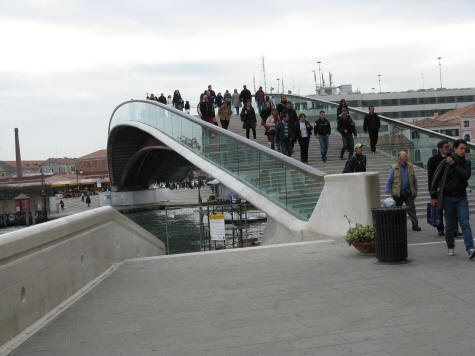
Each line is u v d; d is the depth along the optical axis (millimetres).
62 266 6191
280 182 13305
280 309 5238
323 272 7074
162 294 6305
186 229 32188
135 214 55000
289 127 16734
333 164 17422
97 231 7988
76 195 110750
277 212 13047
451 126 63156
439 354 3713
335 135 22922
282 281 6637
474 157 15375
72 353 4234
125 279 7527
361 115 20797
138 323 5043
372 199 9570
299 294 5844
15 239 4895
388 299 5375
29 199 61094
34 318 5207
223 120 22703
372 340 4105
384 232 7422
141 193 63031
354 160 11961
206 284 6750
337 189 10211
